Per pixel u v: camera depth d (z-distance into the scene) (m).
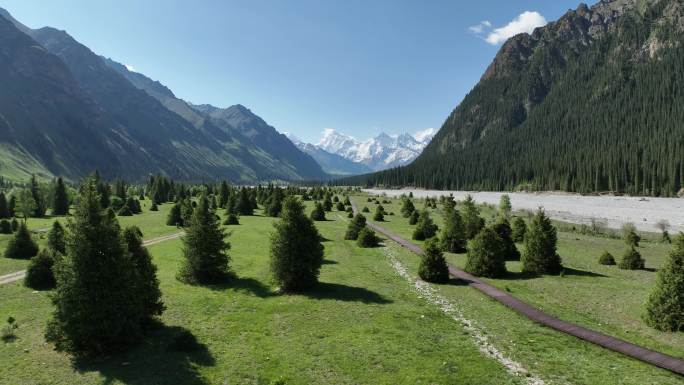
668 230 82.38
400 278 35.31
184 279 33.31
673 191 165.00
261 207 111.56
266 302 27.97
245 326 23.58
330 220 82.06
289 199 31.92
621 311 26.03
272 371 18.28
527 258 37.56
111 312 19.95
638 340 21.36
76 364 19.22
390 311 25.98
